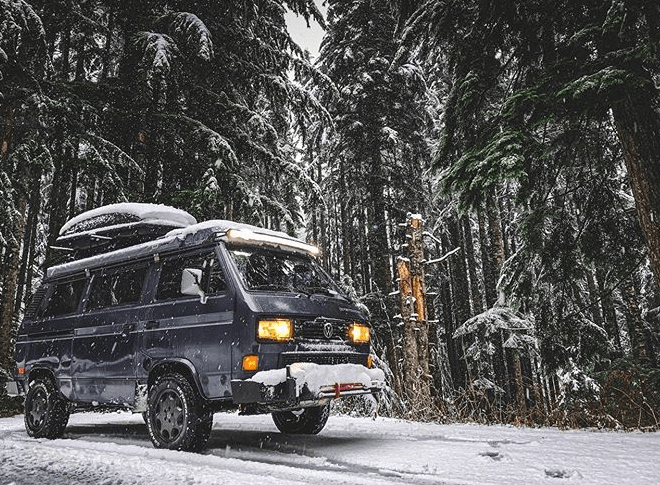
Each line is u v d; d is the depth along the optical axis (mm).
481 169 6152
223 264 4809
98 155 10828
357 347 5148
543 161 7723
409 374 12102
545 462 3863
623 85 5629
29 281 19672
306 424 5934
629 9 5445
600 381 7094
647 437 5168
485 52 7539
